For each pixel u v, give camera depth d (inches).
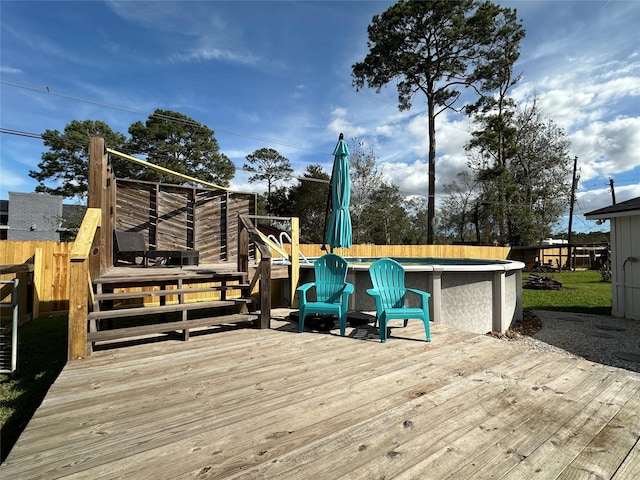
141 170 746.8
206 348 116.3
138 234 236.8
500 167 712.4
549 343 188.2
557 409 71.1
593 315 265.1
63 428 63.7
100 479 49.6
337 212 191.3
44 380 125.0
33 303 227.0
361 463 53.2
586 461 54.1
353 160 824.3
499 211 757.9
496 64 639.1
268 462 53.4
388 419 66.9
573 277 563.5
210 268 198.8
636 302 247.0
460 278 186.9
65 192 726.5
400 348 116.0
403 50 663.8
